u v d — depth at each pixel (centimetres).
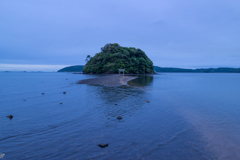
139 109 1102
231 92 2088
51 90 2147
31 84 3241
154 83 3519
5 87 2619
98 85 2794
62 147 565
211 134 684
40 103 1298
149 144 586
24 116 937
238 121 859
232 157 508
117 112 1022
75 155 512
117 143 593
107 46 13000
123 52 11844
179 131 713
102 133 687
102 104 1254
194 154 521
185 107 1175
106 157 498
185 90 2281
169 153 524
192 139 633
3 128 743
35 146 573
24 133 688
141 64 11862
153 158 494
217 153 531
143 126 773
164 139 630
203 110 1090
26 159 491
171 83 3641
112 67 10419
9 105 1227
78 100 1416
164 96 1677
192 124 807
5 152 530
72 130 721
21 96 1652
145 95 1722
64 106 1187
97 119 880
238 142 614
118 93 1844
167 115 962
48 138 639
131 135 667
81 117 916
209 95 1797
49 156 508
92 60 12556
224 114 993
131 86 2688
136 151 535
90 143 593
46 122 830
